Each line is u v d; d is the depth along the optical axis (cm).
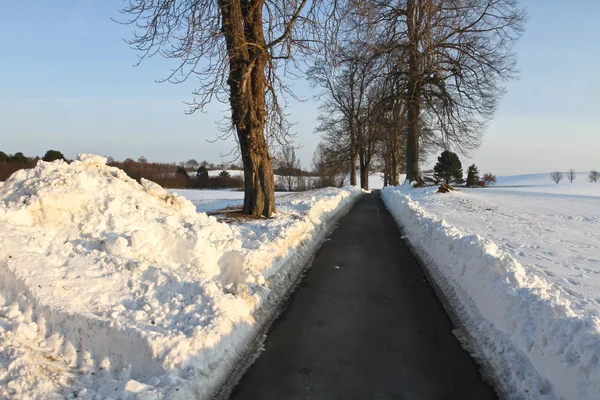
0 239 483
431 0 1942
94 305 450
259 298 588
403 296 652
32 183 623
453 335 509
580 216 1426
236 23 1110
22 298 438
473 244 674
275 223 1087
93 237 582
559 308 426
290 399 381
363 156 4666
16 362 351
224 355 439
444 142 2641
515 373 404
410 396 384
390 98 2600
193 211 850
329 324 545
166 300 492
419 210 1272
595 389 317
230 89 1227
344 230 1295
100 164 793
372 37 1991
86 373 382
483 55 2280
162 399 342
